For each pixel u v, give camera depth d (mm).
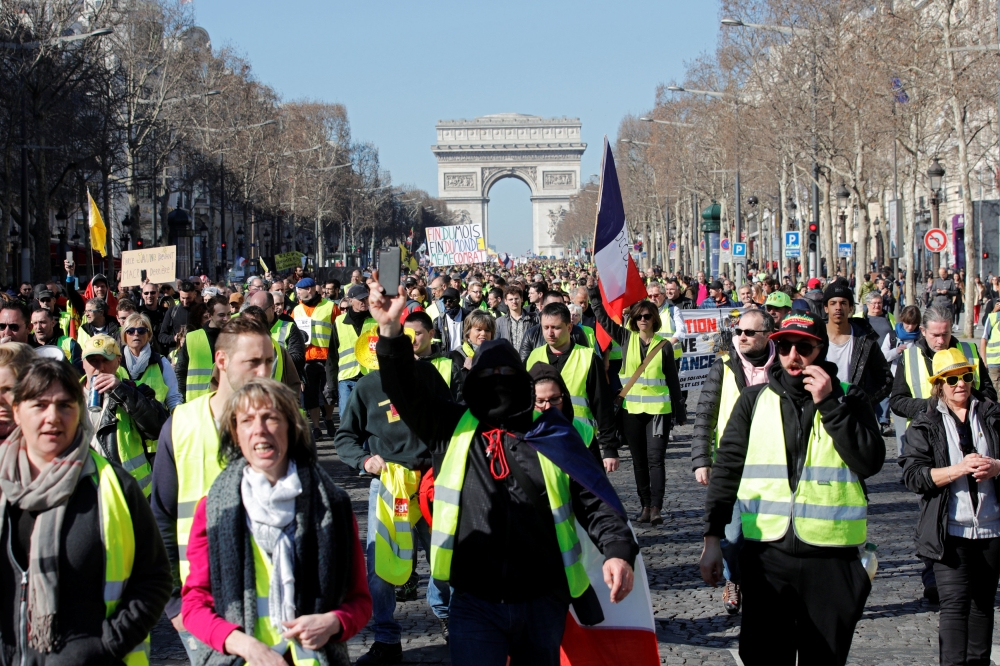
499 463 5328
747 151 54750
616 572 5086
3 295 16000
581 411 9820
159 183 64688
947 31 35531
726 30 48000
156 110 54094
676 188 84688
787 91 46219
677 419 12195
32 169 50281
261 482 4660
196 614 4629
